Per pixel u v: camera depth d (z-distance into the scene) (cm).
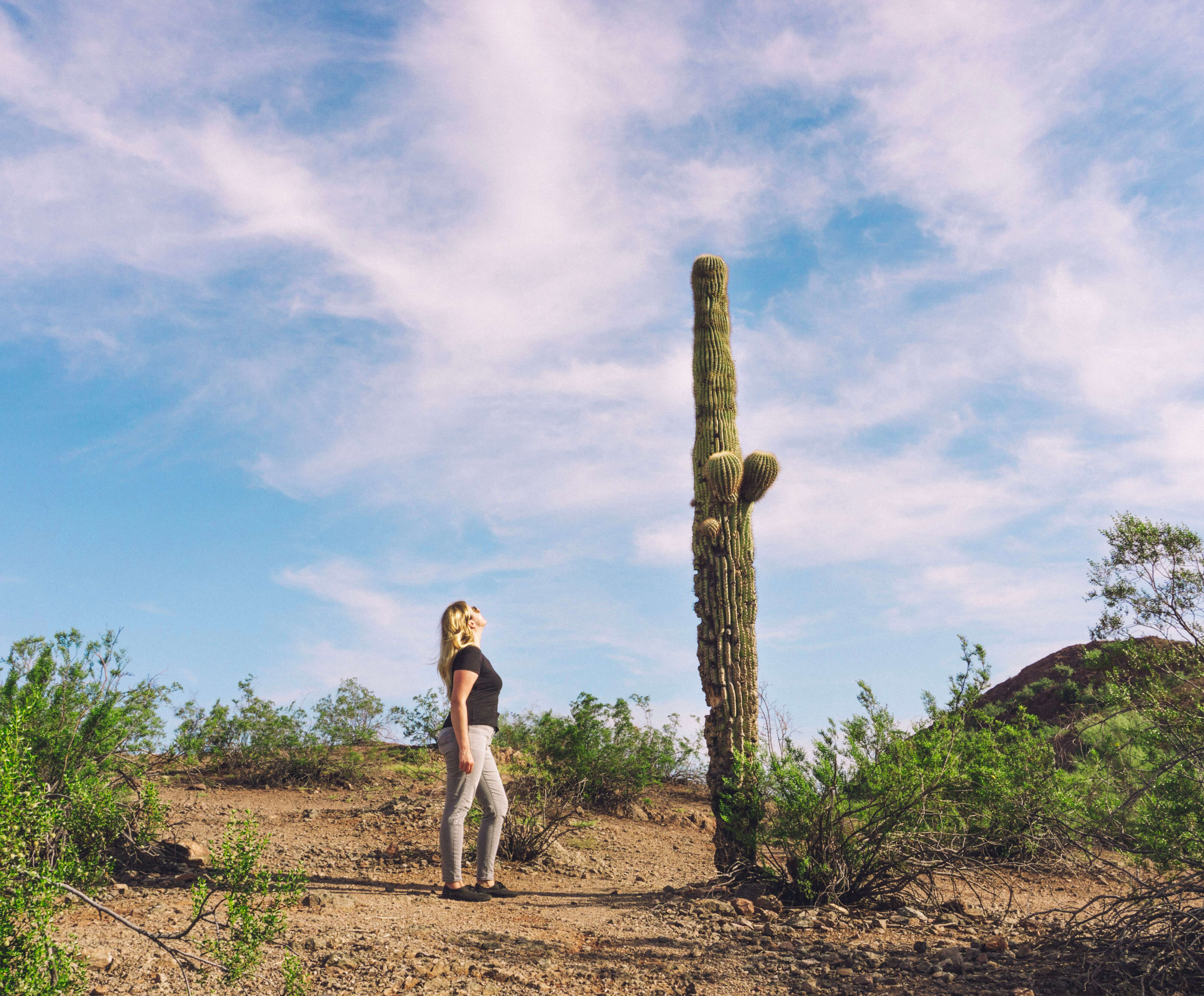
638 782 1027
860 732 564
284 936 390
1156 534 525
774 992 354
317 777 1106
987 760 547
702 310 760
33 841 275
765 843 583
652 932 461
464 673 562
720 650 663
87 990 298
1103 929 392
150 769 617
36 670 525
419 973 349
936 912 521
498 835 575
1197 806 441
